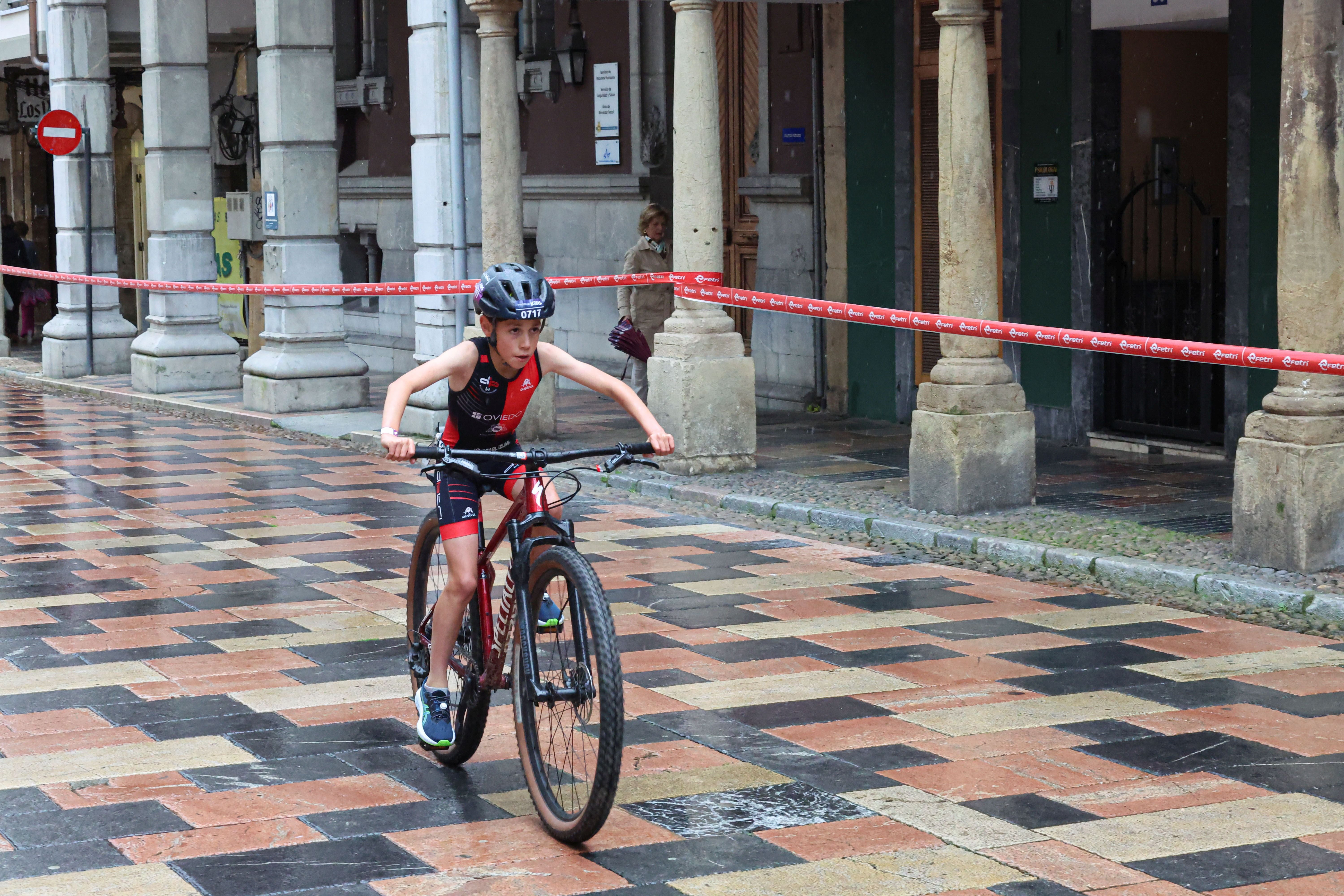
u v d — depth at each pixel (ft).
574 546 23.98
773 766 27.50
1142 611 38.37
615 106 86.38
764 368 80.02
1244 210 57.41
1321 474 39.68
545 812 24.36
